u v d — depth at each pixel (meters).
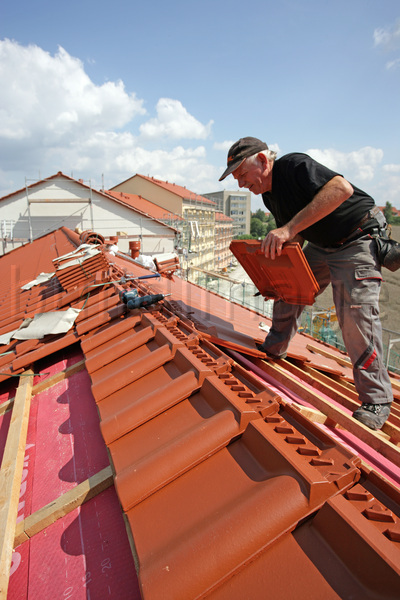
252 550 1.02
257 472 1.28
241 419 1.44
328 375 3.54
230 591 0.97
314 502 1.10
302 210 2.13
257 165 2.39
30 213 30.11
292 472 1.17
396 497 1.12
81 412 2.21
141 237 30.28
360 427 2.01
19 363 2.83
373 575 0.91
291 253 2.19
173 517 1.19
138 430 1.64
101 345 2.70
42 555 1.35
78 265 5.46
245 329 3.80
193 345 2.26
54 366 2.90
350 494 1.12
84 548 1.35
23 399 2.33
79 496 1.51
